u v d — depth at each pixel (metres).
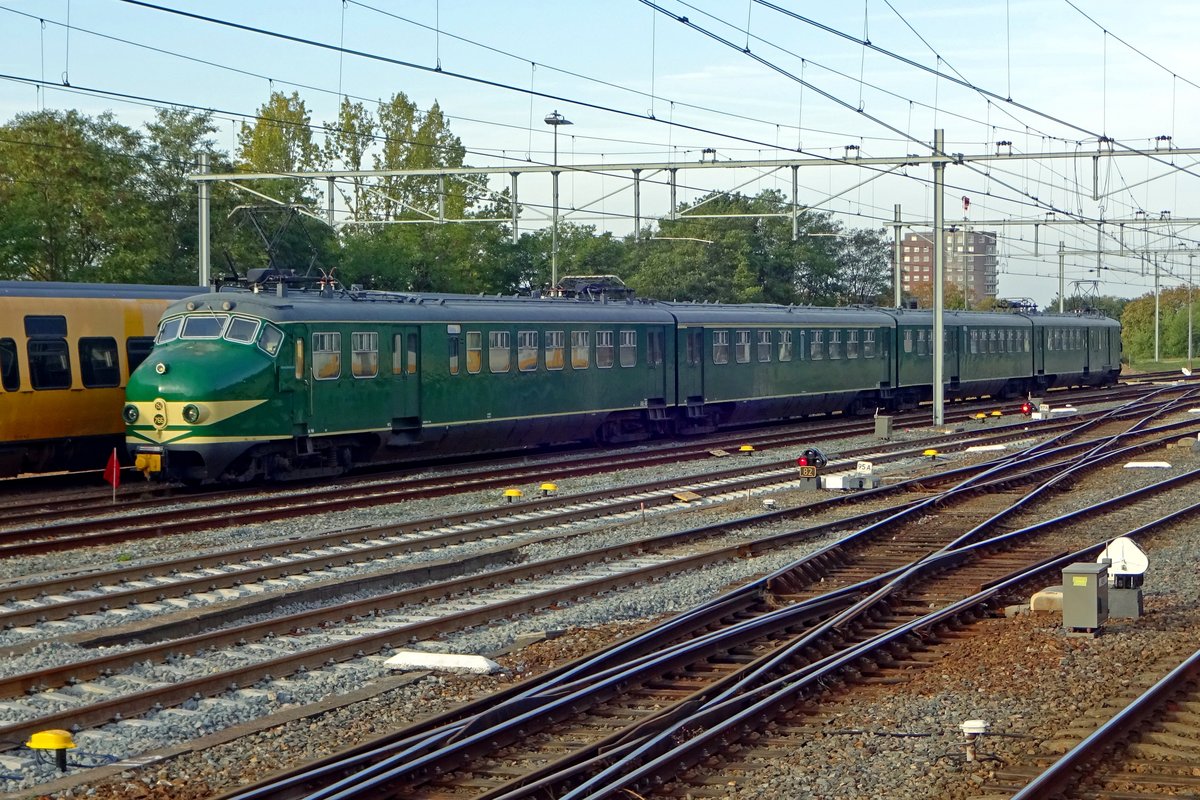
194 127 51.72
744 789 9.64
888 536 21.44
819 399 44.44
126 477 29.39
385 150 78.44
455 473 29.02
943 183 38.56
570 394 33.81
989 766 10.04
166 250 49.69
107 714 11.23
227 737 10.77
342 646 13.41
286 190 54.28
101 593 16.58
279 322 26.44
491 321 31.42
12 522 22.11
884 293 97.38
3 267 44.06
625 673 12.23
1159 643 13.76
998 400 58.69
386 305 28.97
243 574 17.34
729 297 76.50
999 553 20.00
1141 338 122.94
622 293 38.78
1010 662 13.17
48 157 46.59
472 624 14.94
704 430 39.88
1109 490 26.97
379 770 9.70
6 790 9.66
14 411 26.30
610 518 23.42
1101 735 10.26
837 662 12.70
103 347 27.95
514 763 10.20
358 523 22.52
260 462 26.77
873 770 10.00
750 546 19.88
